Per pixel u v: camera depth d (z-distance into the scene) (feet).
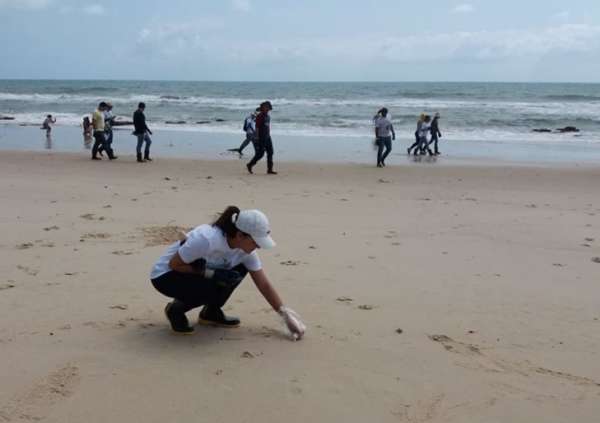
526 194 39.73
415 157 62.85
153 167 49.70
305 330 14.70
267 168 48.21
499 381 12.47
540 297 18.11
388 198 36.63
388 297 17.67
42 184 38.50
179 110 134.41
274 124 102.94
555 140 83.71
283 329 14.96
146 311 15.87
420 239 25.44
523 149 72.13
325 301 17.13
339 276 19.61
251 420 10.64
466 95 209.56
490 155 65.41
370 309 16.60
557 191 41.42
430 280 19.49
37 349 13.24
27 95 187.83
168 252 14.14
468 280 19.63
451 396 11.76
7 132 84.07
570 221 30.14
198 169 49.16
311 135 85.61
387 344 14.17
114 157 54.49
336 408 11.15
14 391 11.34
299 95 219.20
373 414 10.98
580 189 42.50
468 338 14.74
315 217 29.76
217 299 14.64
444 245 24.48
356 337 14.56
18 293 16.96
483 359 13.53
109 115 54.70
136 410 10.82
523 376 12.74
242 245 13.79
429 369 12.91
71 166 49.06
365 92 243.19
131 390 11.55
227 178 44.29
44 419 10.43
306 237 25.17
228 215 13.74
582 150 71.26
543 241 25.61
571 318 16.35
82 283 17.98
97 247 22.29
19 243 22.67
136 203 32.09
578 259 22.74
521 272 20.79
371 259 21.88
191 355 13.24
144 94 219.61
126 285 17.88
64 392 11.38
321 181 44.06
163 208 30.73
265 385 11.94
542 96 191.52
